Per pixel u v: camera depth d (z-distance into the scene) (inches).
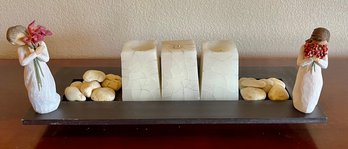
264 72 27.0
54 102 21.2
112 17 29.3
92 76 24.6
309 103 20.5
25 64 19.7
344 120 22.0
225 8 28.7
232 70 22.3
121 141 20.4
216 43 23.6
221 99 22.9
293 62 29.5
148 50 22.1
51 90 20.9
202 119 20.5
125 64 22.1
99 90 23.4
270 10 28.8
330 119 22.1
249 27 29.4
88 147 19.9
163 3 28.6
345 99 24.3
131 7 28.9
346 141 20.2
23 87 26.3
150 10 28.9
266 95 23.5
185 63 22.1
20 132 21.1
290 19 29.1
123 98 22.9
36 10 29.1
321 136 20.6
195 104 22.1
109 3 28.8
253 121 20.5
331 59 30.2
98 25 29.6
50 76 20.9
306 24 29.3
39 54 19.8
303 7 28.6
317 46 19.6
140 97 22.9
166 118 20.5
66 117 20.6
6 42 30.6
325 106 23.5
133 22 29.4
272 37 29.8
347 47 30.1
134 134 21.0
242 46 30.2
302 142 20.2
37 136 20.8
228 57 22.0
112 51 30.6
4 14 29.2
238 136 20.8
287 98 23.0
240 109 21.5
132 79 22.4
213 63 22.1
